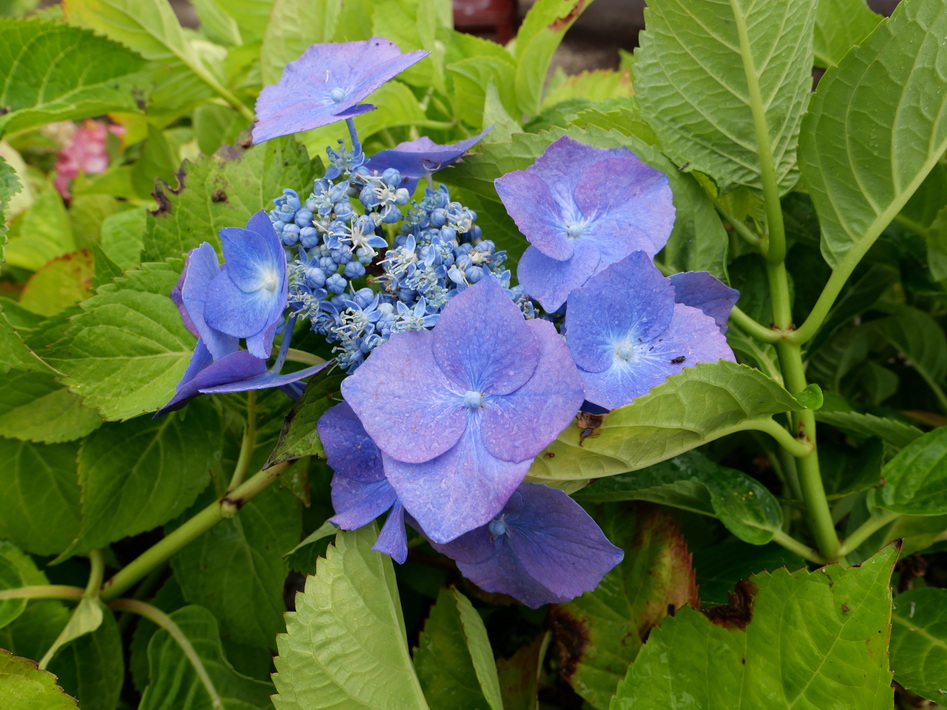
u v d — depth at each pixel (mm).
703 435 178
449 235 169
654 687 184
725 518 199
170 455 236
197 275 170
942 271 242
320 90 193
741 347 225
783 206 251
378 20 292
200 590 240
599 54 717
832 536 206
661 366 170
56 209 350
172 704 221
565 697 246
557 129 201
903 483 207
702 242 214
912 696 223
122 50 288
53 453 244
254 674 240
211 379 166
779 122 204
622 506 213
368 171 177
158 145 360
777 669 175
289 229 166
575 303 166
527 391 151
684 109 207
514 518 168
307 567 232
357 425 171
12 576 229
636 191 188
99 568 234
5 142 413
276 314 158
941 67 175
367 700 175
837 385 303
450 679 211
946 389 307
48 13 332
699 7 191
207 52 363
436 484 151
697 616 187
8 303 259
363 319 159
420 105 324
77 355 214
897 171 192
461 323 155
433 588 253
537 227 175
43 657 228
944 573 275
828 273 259
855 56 181
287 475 216
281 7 276
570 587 172
